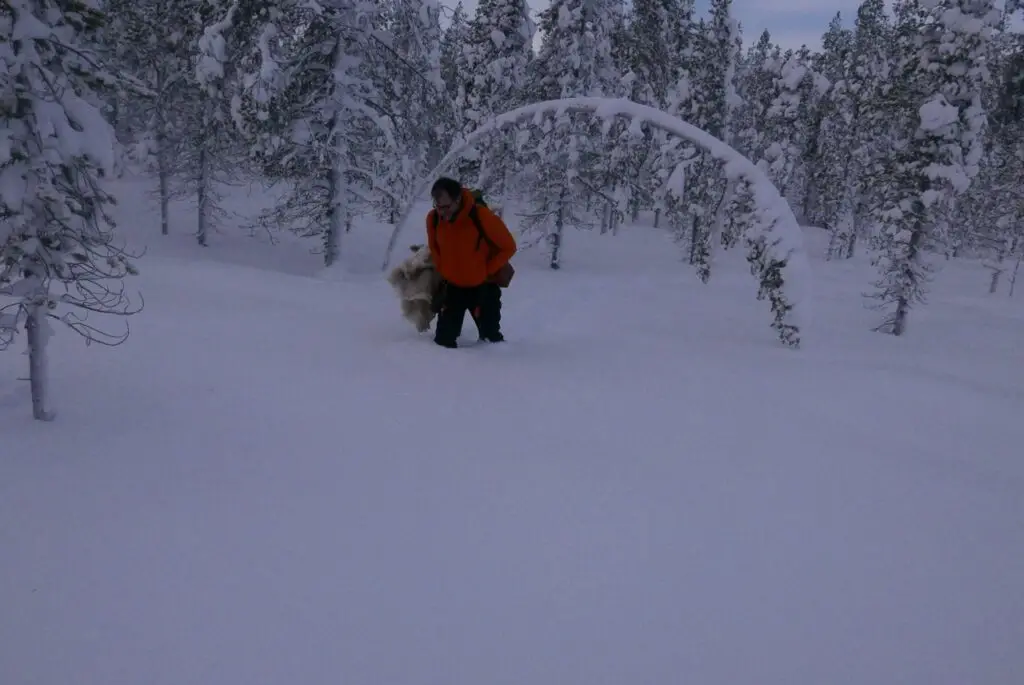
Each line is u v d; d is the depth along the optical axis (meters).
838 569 2.53
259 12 15.09
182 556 2.42
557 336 7.20
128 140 24.41
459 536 2.64
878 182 19.95
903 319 19.41
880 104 20.70
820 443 4.02
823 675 1.91
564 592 2.28
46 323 3.75
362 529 2.67
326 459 3.38
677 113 31.11
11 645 1.91
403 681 1.81
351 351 5.67
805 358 6.94
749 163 7.85
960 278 36.78
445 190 5.41
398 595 2.22
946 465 3.81
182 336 6.11
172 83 20.89
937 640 2.11
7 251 3.56
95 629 1.99
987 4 17.83
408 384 4.76
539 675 1.86
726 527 2.83
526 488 3.12
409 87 17.89
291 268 22.39
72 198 3.87
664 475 3.36
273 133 16.11
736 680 1.87
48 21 3.77
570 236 34.28
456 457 3.46
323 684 1.79
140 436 3.59
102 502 2.81
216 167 23.34
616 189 24.89
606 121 8.16
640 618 2.15
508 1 25.28
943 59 18.33
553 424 4.06
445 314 5.85
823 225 49.47
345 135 17.27
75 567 2.32
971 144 18.47
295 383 4.69
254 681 1.79
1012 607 2.32
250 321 7.02
